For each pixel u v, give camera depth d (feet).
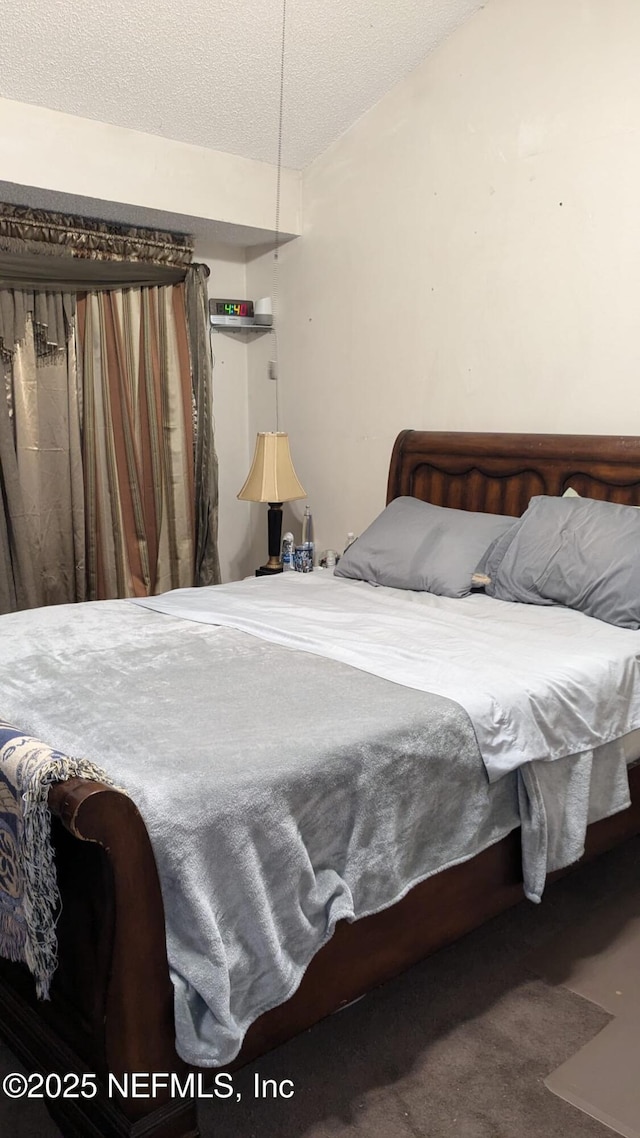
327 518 13.21
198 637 7.57
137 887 4.03
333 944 5.07
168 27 9.00
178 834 4.27
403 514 10.43
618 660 6.97
